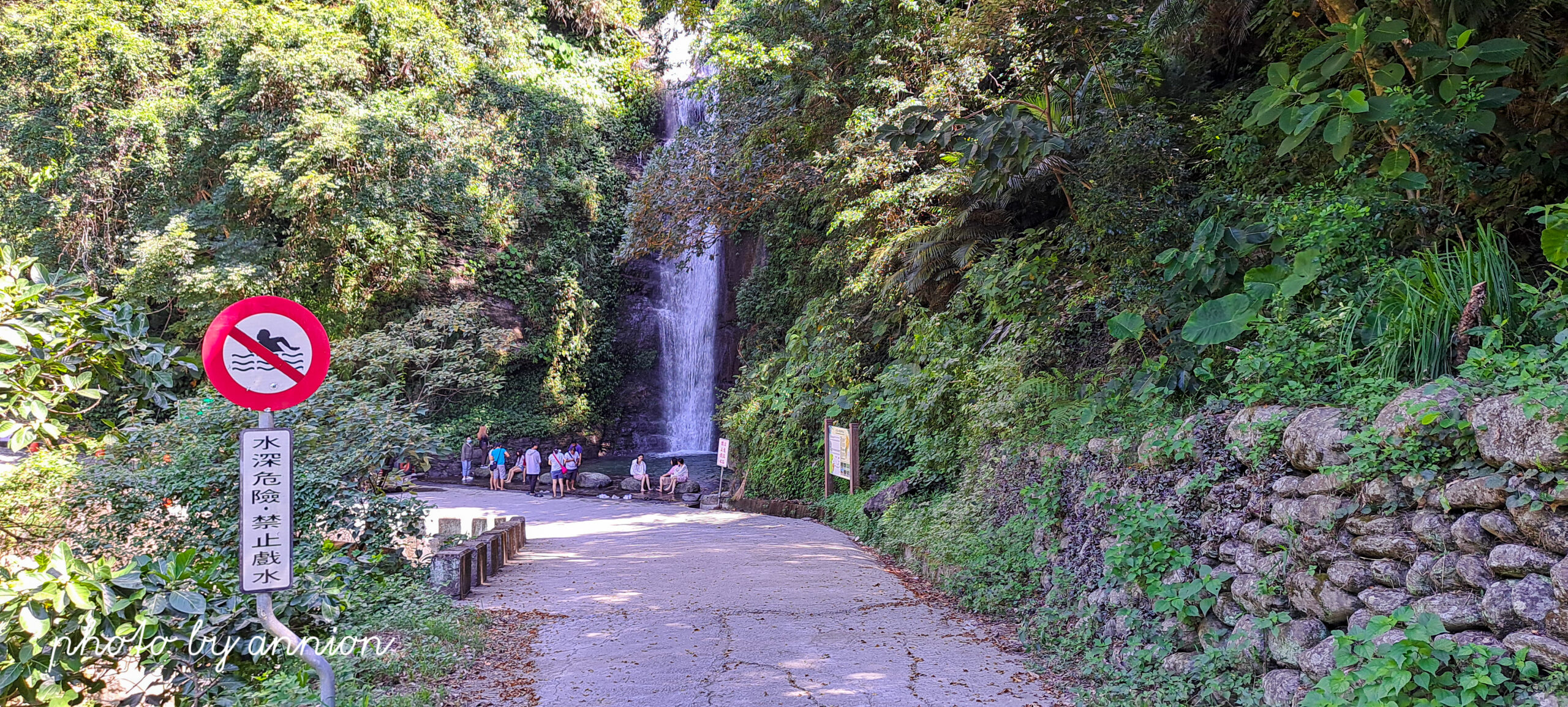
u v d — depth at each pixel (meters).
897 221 14.88
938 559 8.66
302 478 8.20
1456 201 5.88
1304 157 7.46
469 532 13.95
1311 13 7.90
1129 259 6.80
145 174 25.64
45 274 4.86
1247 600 4.47
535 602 7.95
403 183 24.91
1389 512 3.72
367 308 26.78
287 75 23.55
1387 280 4.82
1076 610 6.16
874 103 15.88
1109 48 9.16
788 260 24.42
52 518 8.30
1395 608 3.51
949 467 11.57
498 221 28.88
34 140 25.02
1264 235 5.70
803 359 18.44
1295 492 4.32
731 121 17.92
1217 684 4.44
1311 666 3.83
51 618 3.97
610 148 33.19
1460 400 3.46
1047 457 7.47
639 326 33.62
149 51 25.39
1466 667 3.16
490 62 28.73
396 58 26.00
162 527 8.48
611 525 14.79
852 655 6.11
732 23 17.75
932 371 12.06
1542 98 6.18
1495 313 4.04
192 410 9.18
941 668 5.78
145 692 4.48
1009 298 9.98
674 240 19.69
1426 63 5.67
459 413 28.91
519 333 29.88
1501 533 3.20
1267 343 5.05
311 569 5.30
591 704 5.12
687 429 33.09
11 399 4.63
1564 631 2.88
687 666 5.86
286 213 24.36
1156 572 5.30
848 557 10.63
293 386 4.08
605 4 33.34
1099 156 7.84
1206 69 10.48
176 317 27.69
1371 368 4.42
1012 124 6.81
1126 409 6.56
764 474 17.58
